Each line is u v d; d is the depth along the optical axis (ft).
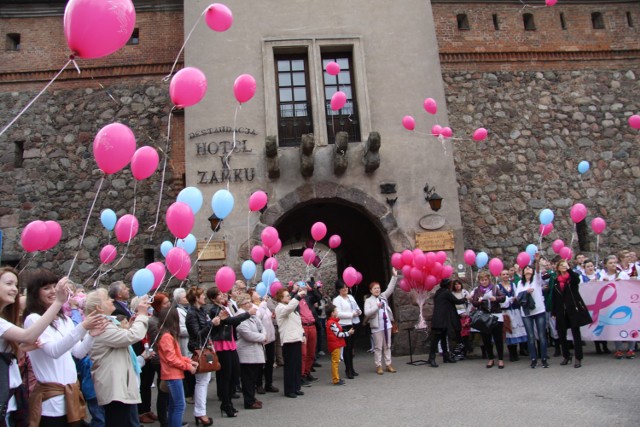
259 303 28.25
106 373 14.55
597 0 52.26
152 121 46.03
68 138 45.70
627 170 48.49
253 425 20.26
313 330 30.04
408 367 32.27
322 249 70.69
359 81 40.50
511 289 31.09
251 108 39.50
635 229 47.29
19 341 10.95
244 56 40.37
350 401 23.65
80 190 44.80
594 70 50.60
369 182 39.09
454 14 50.34
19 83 46.42
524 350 33.96
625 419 17.61
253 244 37.19
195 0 41.01
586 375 25.29
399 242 38.27
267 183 38.34
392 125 40.24
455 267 38.34
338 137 37.22
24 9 47.37
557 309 28.63
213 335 22.12
